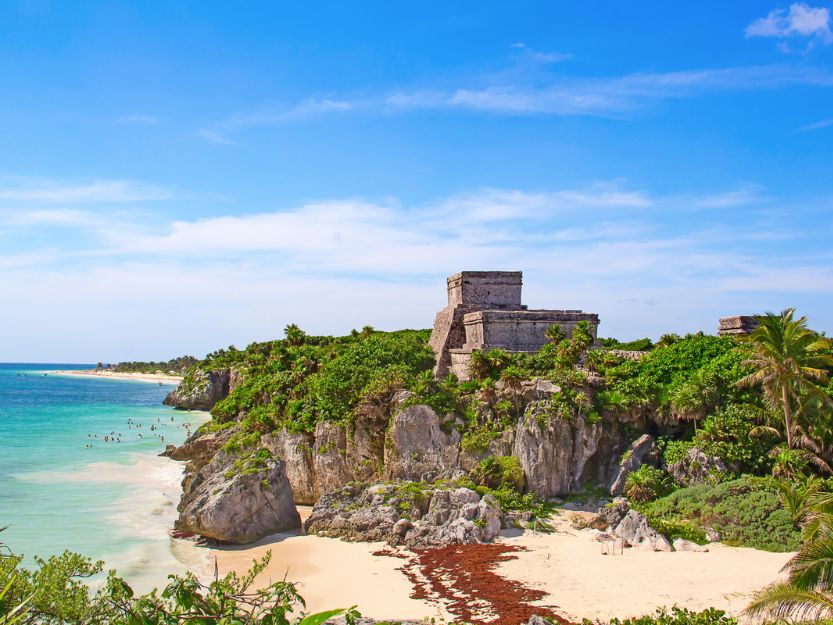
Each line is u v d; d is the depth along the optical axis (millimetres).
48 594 19578
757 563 43844
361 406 70812
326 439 70938
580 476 62531
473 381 71500
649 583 41250
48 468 87438
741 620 34031
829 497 31062
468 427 66750
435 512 55625
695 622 28625
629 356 77875
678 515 53156
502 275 87688
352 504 60750
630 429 63844
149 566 49188
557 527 54781
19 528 57844
